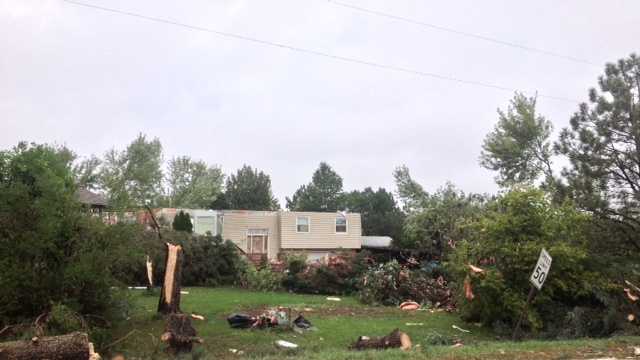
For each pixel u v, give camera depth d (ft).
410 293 69.10
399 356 29.68
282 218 130.52
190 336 36.52
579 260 49.01
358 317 56.03
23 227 34.45
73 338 26.63
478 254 50.85
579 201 54.60
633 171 56.08
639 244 55.62
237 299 65.87
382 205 259.39
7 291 32.81
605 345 35.60
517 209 50.83
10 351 25.31
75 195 38.60
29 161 36.50
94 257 35.73
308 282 80.84
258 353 35.83
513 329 47.62
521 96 95.81
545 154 93.71
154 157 131.23
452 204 94.99
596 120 57.31
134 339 38.96
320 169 305.73
